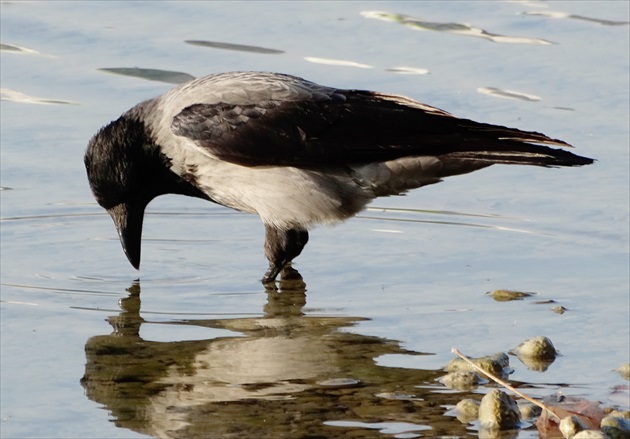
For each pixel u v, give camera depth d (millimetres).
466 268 11898
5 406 9039
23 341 10258
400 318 10781
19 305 11039
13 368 9703
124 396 9219
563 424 8617
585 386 9367
